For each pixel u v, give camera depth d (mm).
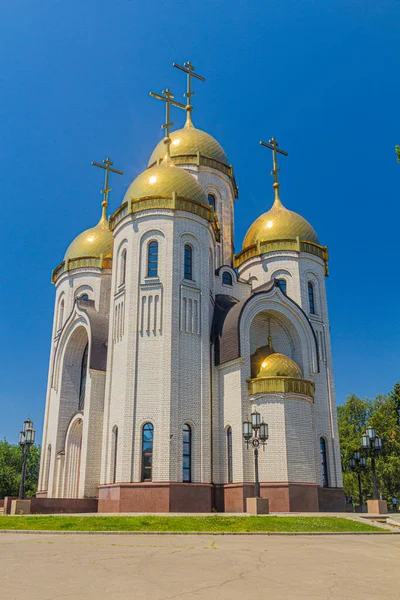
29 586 9422
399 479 62656
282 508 29328
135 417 30266
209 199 44062
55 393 41625
